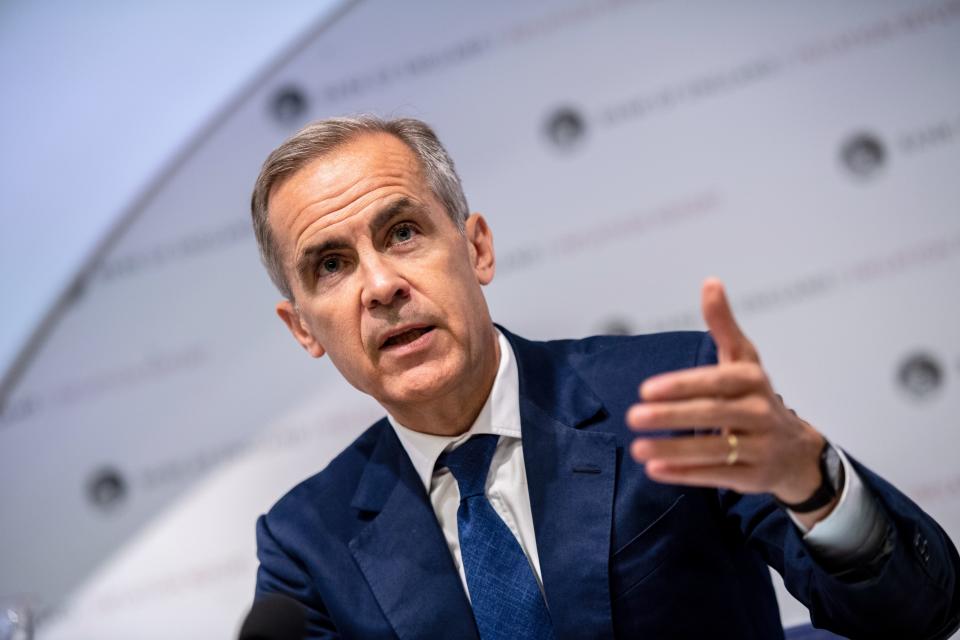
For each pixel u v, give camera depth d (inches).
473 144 462.6
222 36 486.0
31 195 494.3
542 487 207.6
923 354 426.9
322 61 478.3
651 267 446.9
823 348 431.8
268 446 471.2
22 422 487.2
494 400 216.5
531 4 463.8
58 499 482.6
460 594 203.8
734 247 441.1
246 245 480.4
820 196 437.1
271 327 475.8
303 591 220.2
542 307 452.1
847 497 158.2
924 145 432.8
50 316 487.5
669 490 203.9
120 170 488.1
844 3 440.8
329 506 227.8
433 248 206.4
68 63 492.4
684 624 198.2
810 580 173.2
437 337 202.4
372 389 210.4
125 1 491.8
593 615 194.9
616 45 456.8
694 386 140.3
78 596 477.4
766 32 445.7
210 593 470.6
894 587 158.1
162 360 480.4
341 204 204.4
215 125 484.4
